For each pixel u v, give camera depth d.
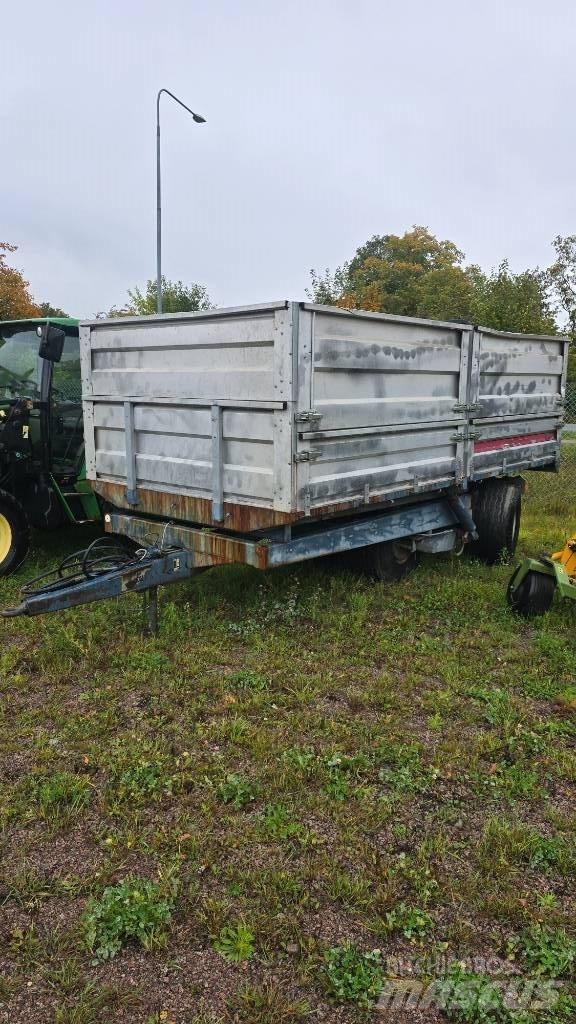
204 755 3.37
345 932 2.38
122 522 5.43
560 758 3.39
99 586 4.30
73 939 2.34
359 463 4.73
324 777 3.18
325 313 4.18
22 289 28.75
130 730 3.59
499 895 2.54
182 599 5.44
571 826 2.89
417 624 5.09
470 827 2.91
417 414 5.20
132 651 4.45
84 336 5.37
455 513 6.26
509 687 4.14
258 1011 2.10
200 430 4.62
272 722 3.67
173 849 2.75
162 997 2.15
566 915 2.46
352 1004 2.14
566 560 5.28
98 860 2.70
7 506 5.87
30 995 2.15
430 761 3.35
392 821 2.93
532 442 7.21
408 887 2.58
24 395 6.16
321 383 4.27
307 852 2.74
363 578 5.91
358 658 4.49
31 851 2.74
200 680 4.11
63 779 3.12
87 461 5.60
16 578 5.94
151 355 4.87
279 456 4.17
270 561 4.50
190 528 4.96
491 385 6.22
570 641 4.80
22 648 4.59
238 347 4.30
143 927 2.36
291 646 4.66
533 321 17.61
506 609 5.33
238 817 2.93
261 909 2.46
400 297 39.56
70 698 3.95
